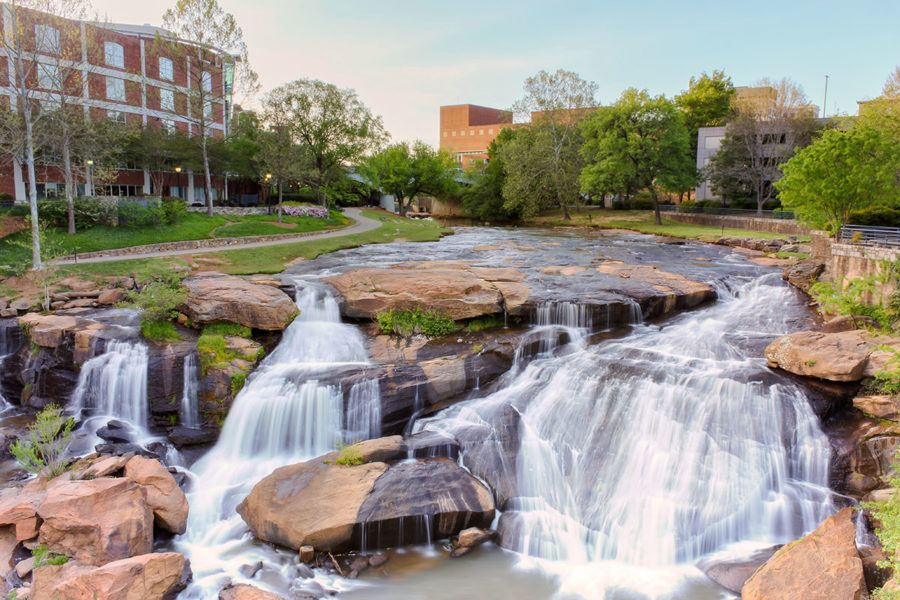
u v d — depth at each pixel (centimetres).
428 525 1170
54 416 1508
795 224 3956
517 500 1248
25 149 3011
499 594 1024
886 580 938
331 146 6172
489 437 1432
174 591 1011
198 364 1684
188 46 4375
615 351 1770
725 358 1669
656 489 1230
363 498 1188
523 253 3275
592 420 1430
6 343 1895
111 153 4025
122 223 3366
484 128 13100
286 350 1855
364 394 1587
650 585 1039
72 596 920
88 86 4178
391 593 1027
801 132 4894
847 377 1380
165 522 1169
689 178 5403
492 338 1875
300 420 1561
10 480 1345
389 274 2220
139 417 1681
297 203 5894
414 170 7806
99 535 1033
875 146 2419
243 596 961
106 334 1781
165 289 1845
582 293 2114
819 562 938
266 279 2183
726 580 1035
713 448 1287
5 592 970
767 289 2350
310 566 1102
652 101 5134
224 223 4078
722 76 7325
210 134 5769
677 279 2400
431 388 1647
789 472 1261
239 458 1534
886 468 1209
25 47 2941
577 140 6291
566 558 1121
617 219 6031
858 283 1850
